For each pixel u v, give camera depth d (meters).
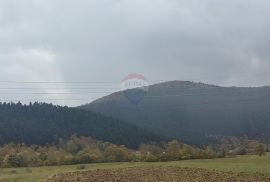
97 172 57.50
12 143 173.12
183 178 48.72
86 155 131.88
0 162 126.88
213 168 65.00
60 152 146.62
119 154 137.12
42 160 133.38
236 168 65.56
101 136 193.88
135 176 50.94
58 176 52.28
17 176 61.78
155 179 47.78
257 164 81.81
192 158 137.12
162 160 133.88
